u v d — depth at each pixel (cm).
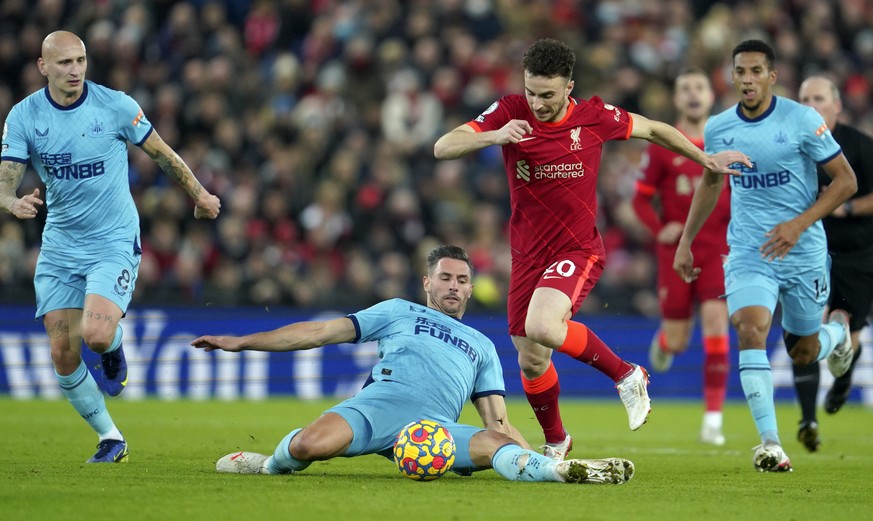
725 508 2027
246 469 2414
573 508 1959
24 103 2664
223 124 6638
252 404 5191
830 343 3138
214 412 4719
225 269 5991
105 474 2372
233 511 1870
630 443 3781
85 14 7112
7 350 5375
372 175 6625
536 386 2781
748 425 4662
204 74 6838
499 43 7425
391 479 2339
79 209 2680
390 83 7169
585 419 4791
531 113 2636
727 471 2812
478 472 2502
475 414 4859
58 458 2806
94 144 2659
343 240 6334
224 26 7250
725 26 7850
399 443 2312
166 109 6644
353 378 5625
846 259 3431
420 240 6450
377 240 6366
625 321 5734
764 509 2031
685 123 4122
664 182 4131
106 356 2798
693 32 7969
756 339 2833
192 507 1905
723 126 2895
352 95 7294
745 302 2845
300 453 2316
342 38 7412
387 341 2461
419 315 2488
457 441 2347
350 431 2344
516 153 2647
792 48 7856
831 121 3338
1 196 2600
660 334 4388
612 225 6669
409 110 7006
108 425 2755
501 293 6316
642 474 2689
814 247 2895
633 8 7881
